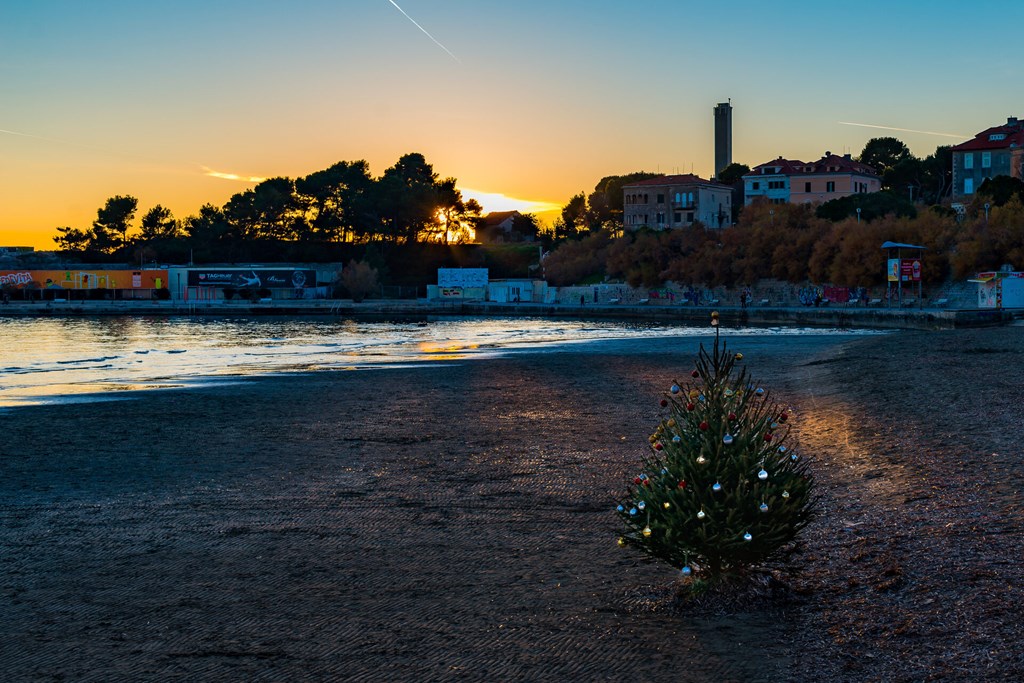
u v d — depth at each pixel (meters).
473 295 143.38
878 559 9.07
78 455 17.92
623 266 132.25
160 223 195.88
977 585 8.02
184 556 10.58
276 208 177.25
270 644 7.77
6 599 9.12
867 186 167.12
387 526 11.80
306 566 10.06
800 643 7.35
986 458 13.60
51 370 42.19
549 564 9.87
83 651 7.70
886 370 29.72
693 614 8.12
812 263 108.25
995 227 90.75
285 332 81.12
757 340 58.66
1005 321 70.12
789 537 8.34
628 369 37.22
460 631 7.94
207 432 20.84
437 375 35.59
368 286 148.25
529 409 24.11
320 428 21.22
